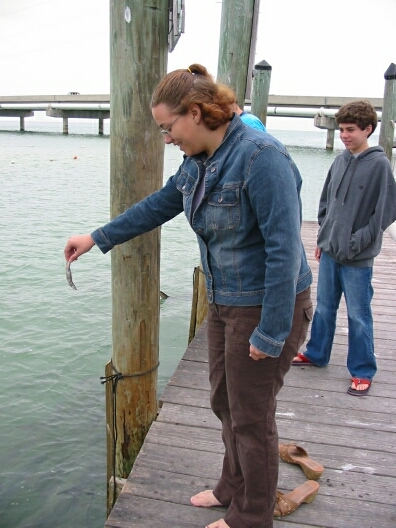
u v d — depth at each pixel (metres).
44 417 4.40
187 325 6.36
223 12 4.45
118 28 2.38
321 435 2.86
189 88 1.59
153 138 2.54
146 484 2.45
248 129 1.63
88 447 4.02
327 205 3.33
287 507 2.26
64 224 12.42
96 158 32.22
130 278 2.75
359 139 3.04
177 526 2.20
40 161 29.53
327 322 3.49
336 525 2.23
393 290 5.44
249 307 1.73
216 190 1.64
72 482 3.63
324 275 3.43
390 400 3.23
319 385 3.39
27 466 3.79
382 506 2.34
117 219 2.09
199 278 4.55
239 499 2.05
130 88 2.44
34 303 6.95
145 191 2.58
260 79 7.51
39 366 5.25
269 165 1.54
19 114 65.00
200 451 2.69
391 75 8.39
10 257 9.19
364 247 3.09
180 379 3.41
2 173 23.06
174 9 2.24
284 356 1.79
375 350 3.92
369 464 2.62
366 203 3.07
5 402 4.60
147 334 2.88
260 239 1.68
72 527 3.24
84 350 5.62
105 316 6.56
